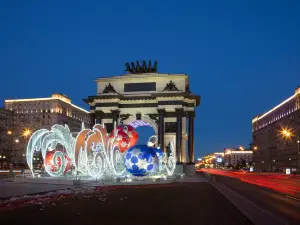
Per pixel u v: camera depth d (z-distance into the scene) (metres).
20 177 47.91
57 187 35.84
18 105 164.25
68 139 47.69
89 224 15.12
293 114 140.00
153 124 81.88
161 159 57.12
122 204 22.44
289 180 60.22
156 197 27.53
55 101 161.25
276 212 20.98
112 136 54.22
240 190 37.31
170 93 79.62
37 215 17.45
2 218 16.56
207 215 18.12
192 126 82.00
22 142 160.00
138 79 83.62
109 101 82.69
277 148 163.12
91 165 46.00
